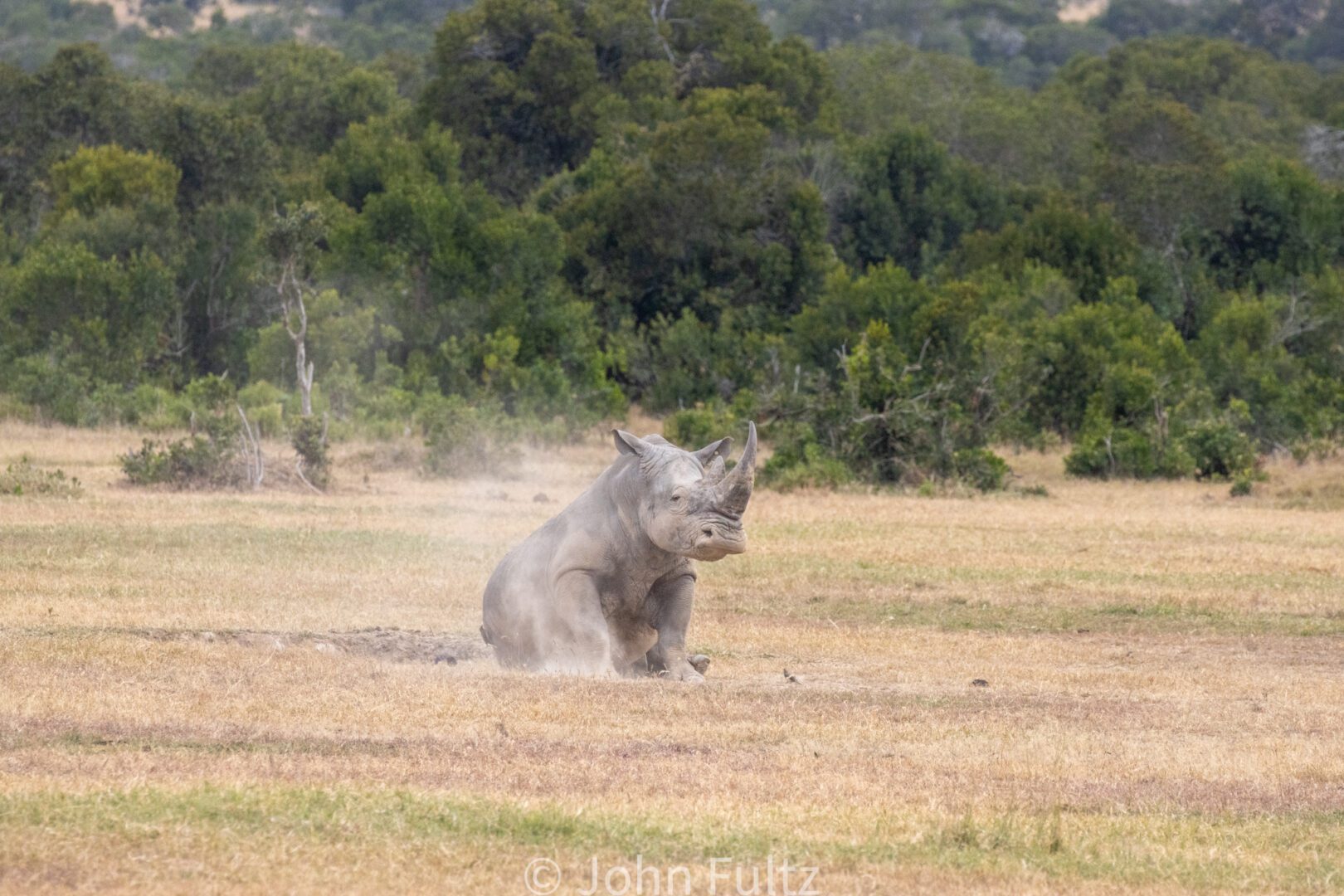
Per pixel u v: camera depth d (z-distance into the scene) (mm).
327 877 26391
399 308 163250
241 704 37906
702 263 193875
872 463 110812
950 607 61750
